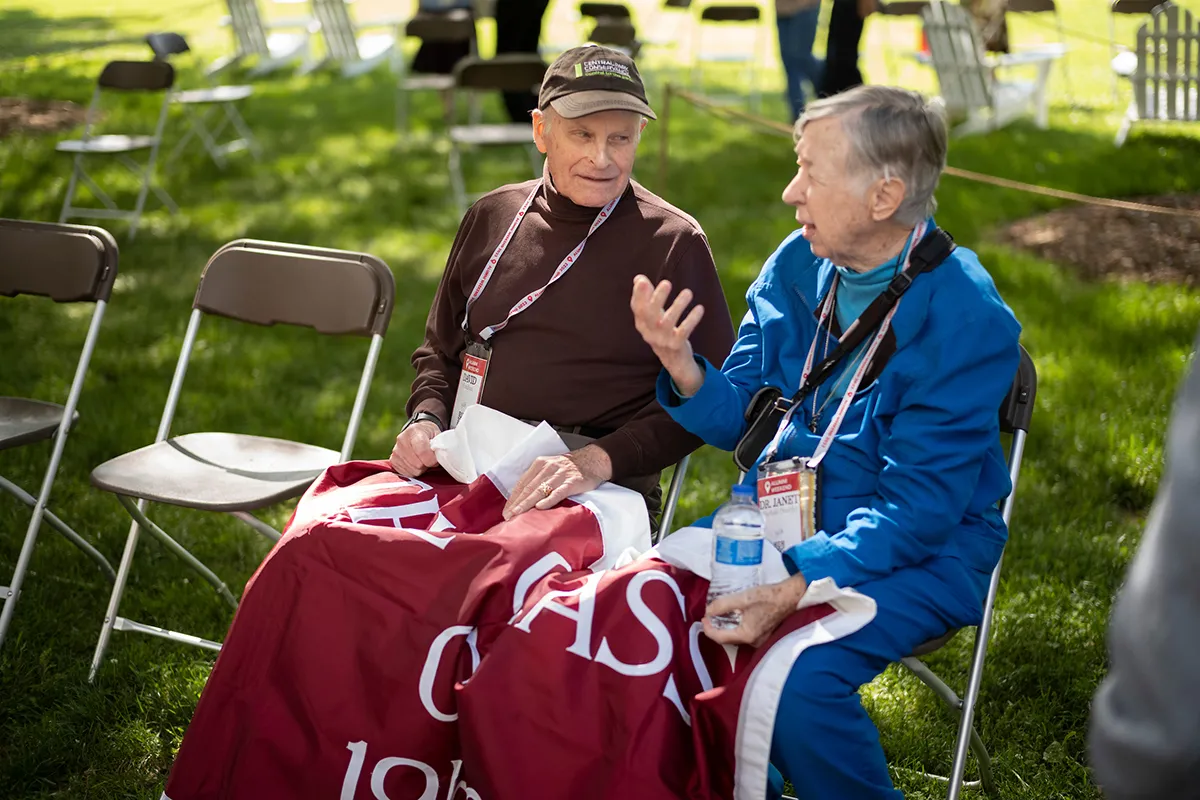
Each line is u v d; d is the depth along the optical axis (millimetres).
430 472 2777
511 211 2936
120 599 3188
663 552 2326
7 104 10953
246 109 11227
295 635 2305
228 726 2316
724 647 2211
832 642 2104
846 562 2152
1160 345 5348
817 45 13055
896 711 3010
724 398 2430
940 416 2189
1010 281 6164
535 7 9469
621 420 2799
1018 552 3719
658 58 14773
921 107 2205
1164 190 7879
